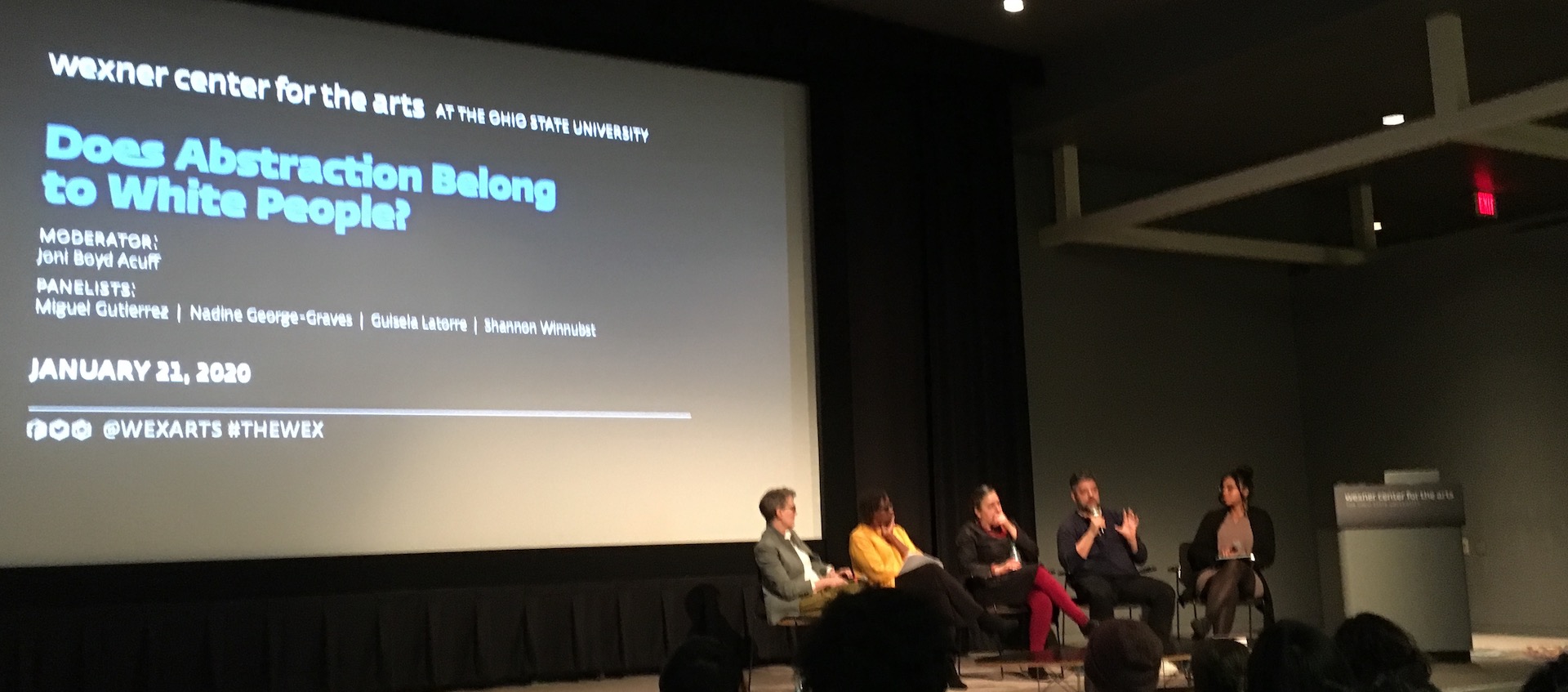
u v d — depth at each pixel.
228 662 4.39
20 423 4.14
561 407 5.13
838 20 5.84
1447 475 6.98
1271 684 1.73
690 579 5.33
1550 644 6.03
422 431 4.84
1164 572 7.07
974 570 4.97
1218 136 6.78
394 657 4.68
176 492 4.38
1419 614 5.21
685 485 5.38
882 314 6.03
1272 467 7.65
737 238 5.66
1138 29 6.11
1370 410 7.42
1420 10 5.13
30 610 4.10
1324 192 7.86
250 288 4.57
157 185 4.45
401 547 4.75
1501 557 6.71
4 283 4.16
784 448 5.66
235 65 4.64
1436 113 5.13
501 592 4.91
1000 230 6.47
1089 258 7.14
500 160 5.13
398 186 4.89
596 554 5.14
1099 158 7.19
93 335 4.29
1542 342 6.54
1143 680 2.22
